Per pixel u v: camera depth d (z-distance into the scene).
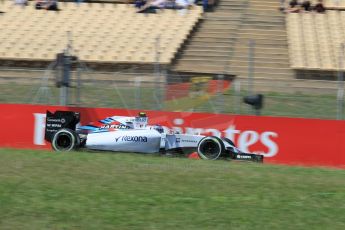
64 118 38.66
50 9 76.62
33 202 18.55
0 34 71.31
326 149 40.69
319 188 21.23
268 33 71.19
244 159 36.94
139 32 70.94
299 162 40.97
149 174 22.72
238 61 65.06
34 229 16.72
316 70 62.66
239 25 72.81
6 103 46.94
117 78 54.53
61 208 18.16
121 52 66.69
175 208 18.45
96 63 65.31
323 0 77.56
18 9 76.81
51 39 70.00
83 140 37.75
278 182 22.17
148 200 19.05
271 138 41.50
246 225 17.27
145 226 17.09
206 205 18.78
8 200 18.59
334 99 47.03
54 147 37.38
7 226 16.84
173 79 47.72
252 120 41.81
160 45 67.62
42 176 21.61
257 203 19.17
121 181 21.30
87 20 74.19
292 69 63.06
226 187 20.97
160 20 73.50
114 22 73.56
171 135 37.25
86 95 47.41
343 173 27.09
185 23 72.50
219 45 69.12
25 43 69.38
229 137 42.25
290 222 17.61
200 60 66.06
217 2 78.31
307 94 48.22
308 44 67.69
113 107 46.19
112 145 36.78
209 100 45.34
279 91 49.34
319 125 40.78
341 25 72.00
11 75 56.06
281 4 77.31
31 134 43.94
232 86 45.41
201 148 36.75
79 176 21.86
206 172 23.83
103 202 18.78
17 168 22.91
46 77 49.53
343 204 19.25
